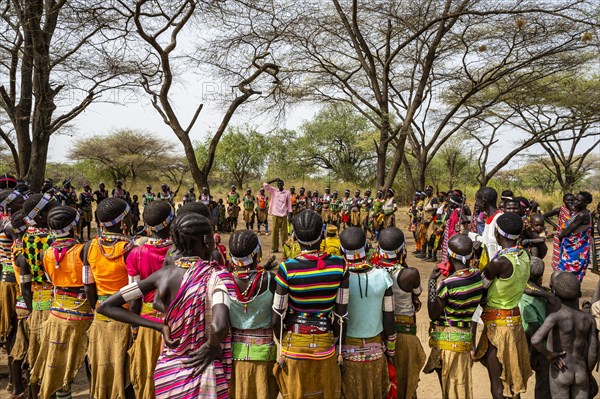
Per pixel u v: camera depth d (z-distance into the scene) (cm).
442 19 1642
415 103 1833
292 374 358
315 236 360
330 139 4622
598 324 452
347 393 385
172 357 295
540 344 414
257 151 4575
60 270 429
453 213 996
